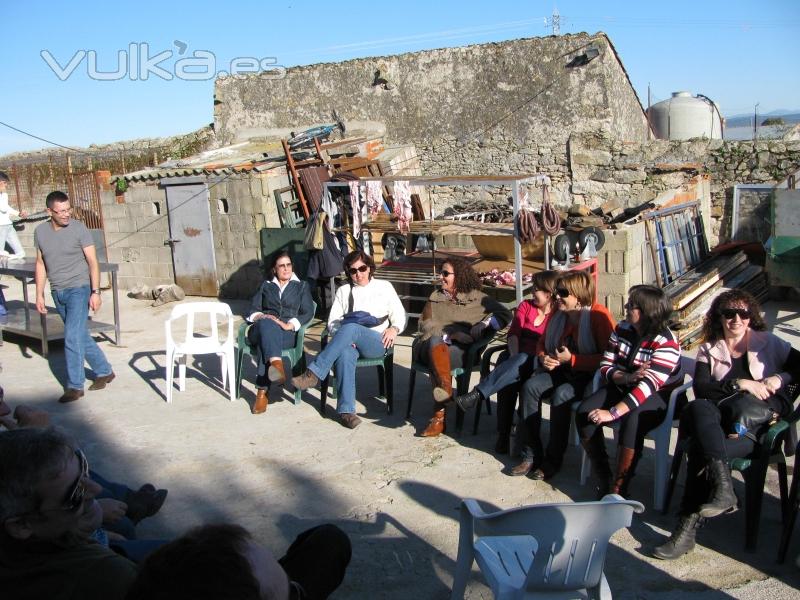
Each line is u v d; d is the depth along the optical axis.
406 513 4.60
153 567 1.76
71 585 2.28
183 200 13.10
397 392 7.03
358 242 8.72
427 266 8.85
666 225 10.97
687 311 9.35
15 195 18.17
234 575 1.73
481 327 5.95
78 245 7.02
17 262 9.50
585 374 4.99
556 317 5.13
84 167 17.91
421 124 15.86
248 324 6.86
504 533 3.04
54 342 9.55
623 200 13.53
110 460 5.58
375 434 5.94
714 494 3.84
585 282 5.07
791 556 3.97
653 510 4.56
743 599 3.60
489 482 5.00
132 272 14.10
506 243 8.67
